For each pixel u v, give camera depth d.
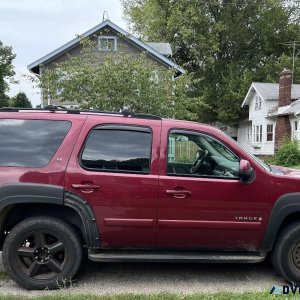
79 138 4.52
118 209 4.43
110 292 4.35
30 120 4.62
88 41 17.42
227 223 4.52
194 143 4.67
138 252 4.56
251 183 4.54
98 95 14.71
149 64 16.02
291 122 30.84
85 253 5.15
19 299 4.00
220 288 4.52
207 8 44.91
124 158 4.52
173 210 4.47
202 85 43.59
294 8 46.78
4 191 4.31
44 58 23.23
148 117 4.73
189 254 4.57
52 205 4.50
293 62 40.72
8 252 4.41
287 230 4.65
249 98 38.97
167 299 4.01
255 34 46.16
